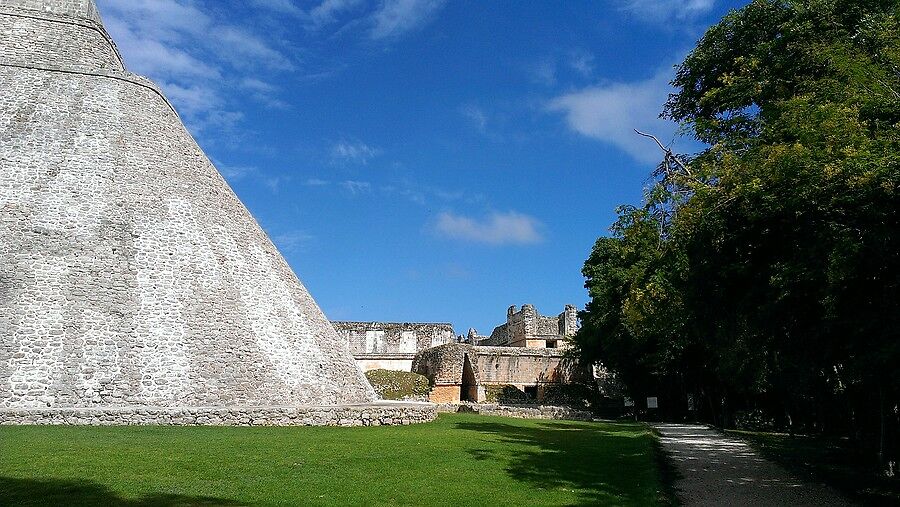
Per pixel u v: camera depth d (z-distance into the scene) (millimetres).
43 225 20266
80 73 23406
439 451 13969
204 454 12117
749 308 12125
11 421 16641
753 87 15141
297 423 18781
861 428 17859
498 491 9812
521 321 48500
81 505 7934
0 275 19078
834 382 16859
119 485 9156
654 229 17219
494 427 21156
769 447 19188
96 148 22125
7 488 8711
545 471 11883
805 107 11391
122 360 19109
